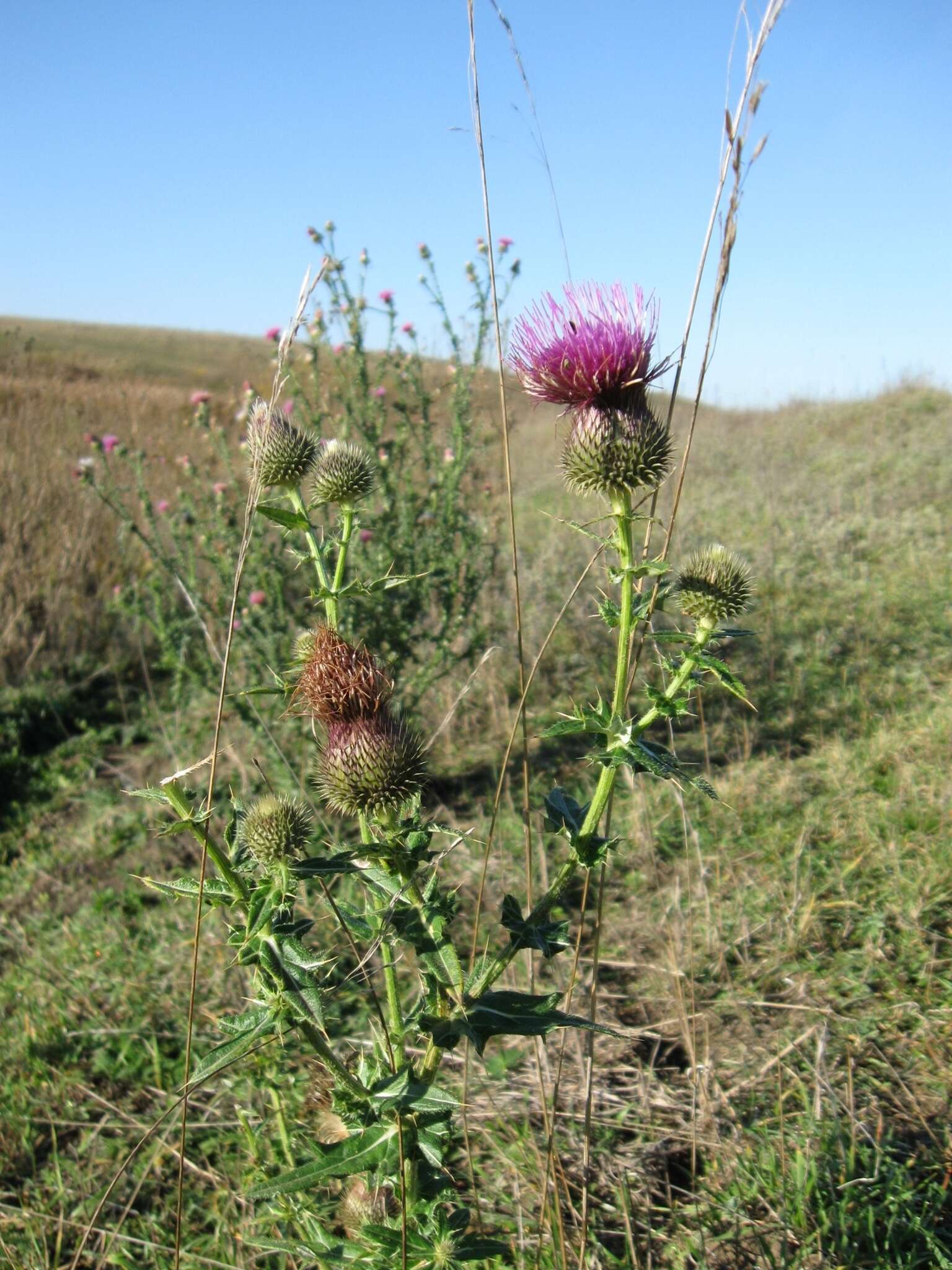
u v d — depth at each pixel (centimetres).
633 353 247
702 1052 378
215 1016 416
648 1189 316
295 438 302
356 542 551
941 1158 315
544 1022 206
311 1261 263
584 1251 256
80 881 557
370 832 225
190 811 193
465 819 561
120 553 945
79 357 3409
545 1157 316
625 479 238
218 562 599
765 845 499
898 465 1278
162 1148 360
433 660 608
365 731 220
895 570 908
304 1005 183
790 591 846
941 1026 373
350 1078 198
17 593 870
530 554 945
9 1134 377
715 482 1355
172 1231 330
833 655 726
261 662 577
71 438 1256
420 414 651
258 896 190
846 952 419
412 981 420
